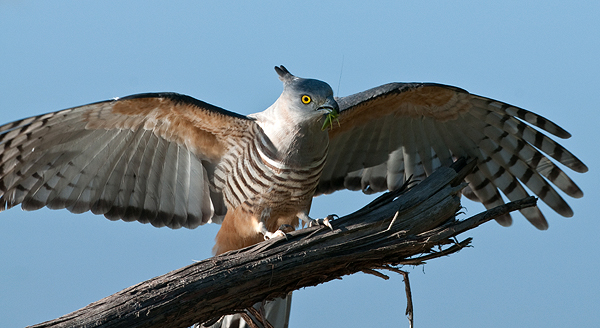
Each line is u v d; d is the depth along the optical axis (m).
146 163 10.12
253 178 10.05
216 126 9.96
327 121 9.74
